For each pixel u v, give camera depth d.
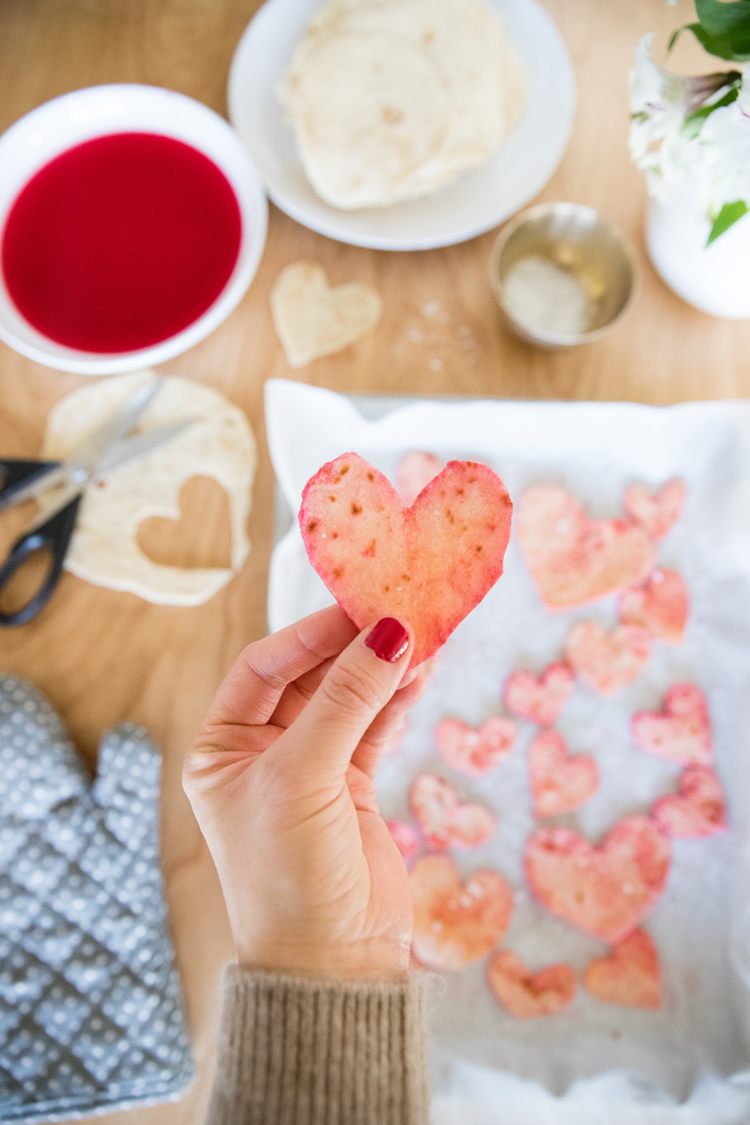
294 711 0.45
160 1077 0.46
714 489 0.56
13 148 0.55
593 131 0.60
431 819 0.52
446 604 0.38
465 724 0.54
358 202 0.55
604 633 0.55
